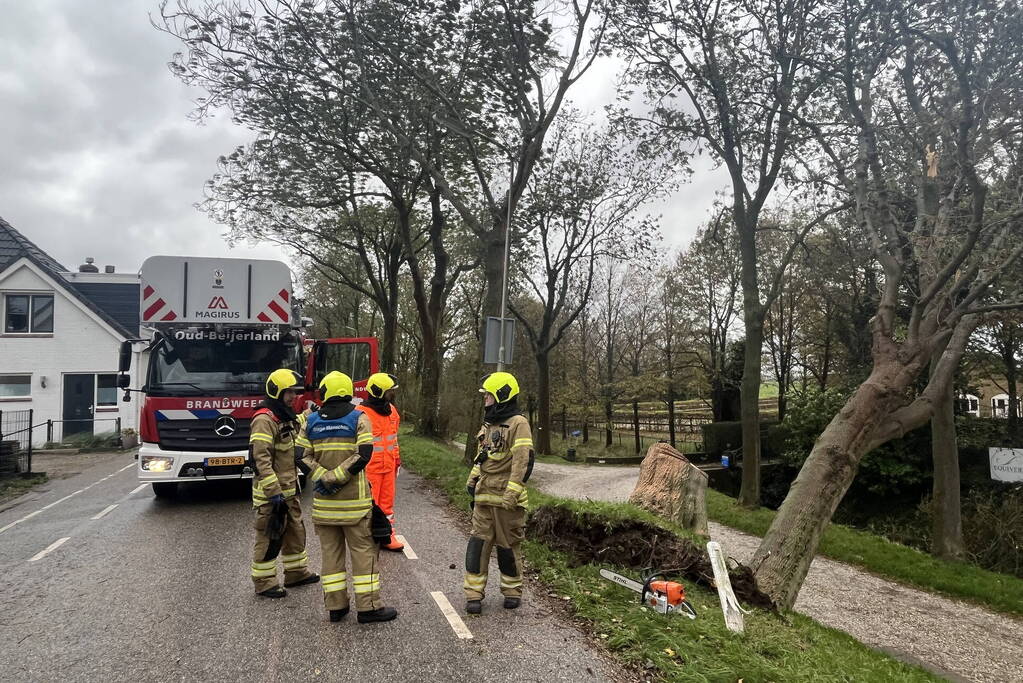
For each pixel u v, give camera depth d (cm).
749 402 1589
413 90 1559
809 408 1958
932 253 980
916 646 830
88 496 1157
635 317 3653
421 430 2377
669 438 3469
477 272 3434
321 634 488
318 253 3250
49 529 872
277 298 1045
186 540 783
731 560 721
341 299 4247
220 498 1057
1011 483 1596
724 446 2438
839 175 1209
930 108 1113
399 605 549
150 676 424
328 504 504
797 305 2675
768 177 1602
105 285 3022
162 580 627
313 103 1667
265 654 455
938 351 1369
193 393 968
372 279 2705
